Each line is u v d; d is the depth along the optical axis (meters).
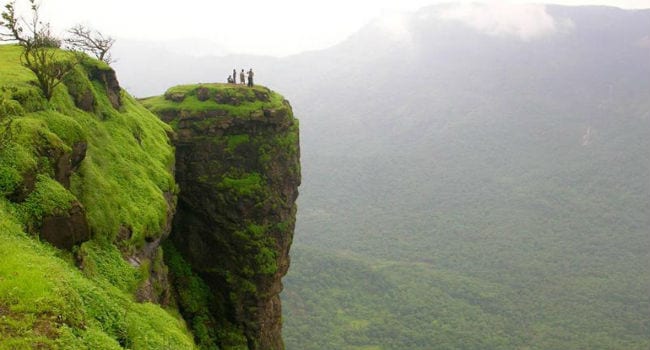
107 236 20.78
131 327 15.21
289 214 50.41
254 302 45.84
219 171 45.06
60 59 26.39
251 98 47.94
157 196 26.38
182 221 44.59
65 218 16.67
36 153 17.30
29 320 11.06
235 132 46.28
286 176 49.56
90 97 26.97
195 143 44.84
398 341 154.75
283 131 49.81
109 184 23.14
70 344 11.19
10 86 20.12
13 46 30.00
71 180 20.27
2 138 16.47
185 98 47.69
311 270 186.75
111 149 25.69
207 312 43.91
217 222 44.38
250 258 45.22
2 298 11.38
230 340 44.25
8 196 15.41
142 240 23.55
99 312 14.13
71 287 13.27
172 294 40.28
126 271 20.33
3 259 12.67
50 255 14.89
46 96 21.89
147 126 34.34
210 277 44.44
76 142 20.80
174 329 18.16
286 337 142.62
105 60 40.09
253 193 45.41
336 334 153.75
